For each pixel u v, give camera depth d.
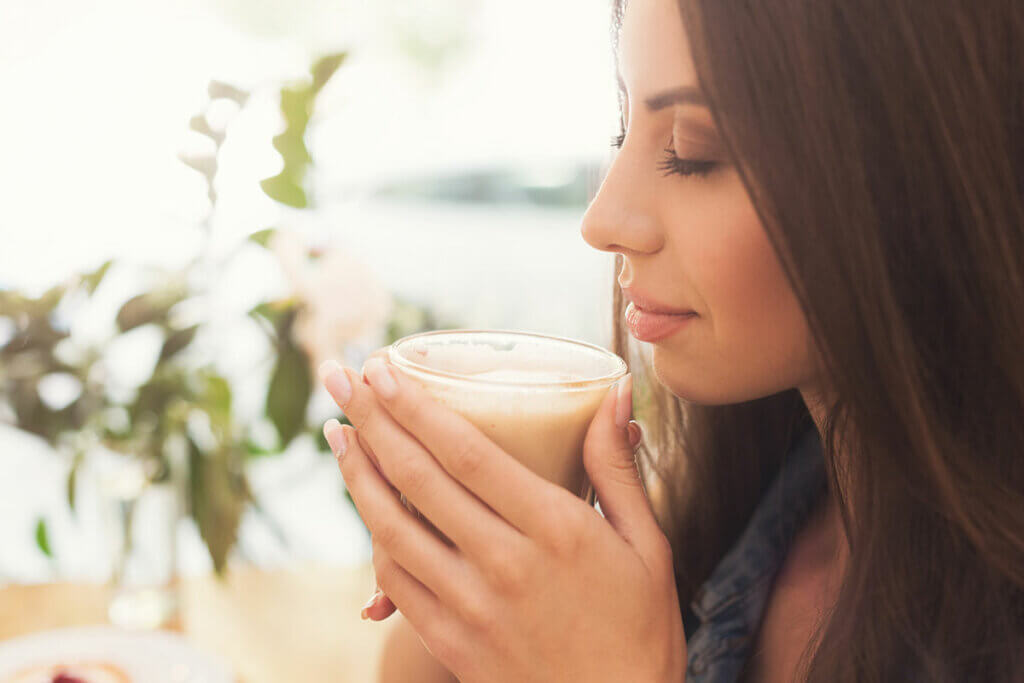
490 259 2.55
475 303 1.93
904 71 0.44
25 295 0.79
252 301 0.86
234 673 0.76
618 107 0.56
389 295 0.83
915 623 0.50
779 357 0.48
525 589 0.46
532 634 0.47
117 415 0.83
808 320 0.45
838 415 0.50
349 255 0.82
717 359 0.48
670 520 0.67
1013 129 0.45
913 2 0.43
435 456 0.47
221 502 0.83
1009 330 0.46
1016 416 0.47
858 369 0.46
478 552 0.46
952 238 0.45
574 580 0.46
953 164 0.44
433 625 0.49
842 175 0.44
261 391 0.92
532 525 0.46
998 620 0.49
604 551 0.46
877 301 0.45
